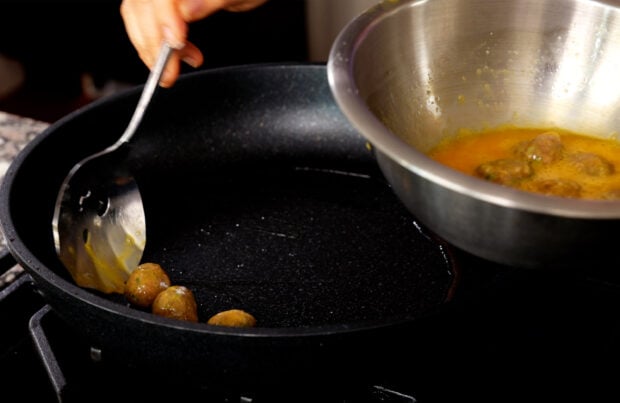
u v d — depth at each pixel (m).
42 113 1.63
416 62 0.71
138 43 0.80
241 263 0.82
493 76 0.73
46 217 0.81
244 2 0.80
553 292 0.73
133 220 0.80
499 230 0.59
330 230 0.85
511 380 0.69
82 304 0.67
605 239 0.59
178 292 0.75
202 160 0.92
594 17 0.70
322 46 1.42
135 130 0.80
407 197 0.62
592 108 0.72
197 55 0.81
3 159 0.89
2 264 0.76
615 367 0.70
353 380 0.67
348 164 0.93
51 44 1.51
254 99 0.93
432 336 0.66
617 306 0.73
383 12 0.69
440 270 0.81
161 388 0.70
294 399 0.69
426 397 0.68
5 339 0.75
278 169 0.93
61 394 0.69
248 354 0.65
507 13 0.72
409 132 0.71
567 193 0.66
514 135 0.73
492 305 0.68
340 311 0.77
